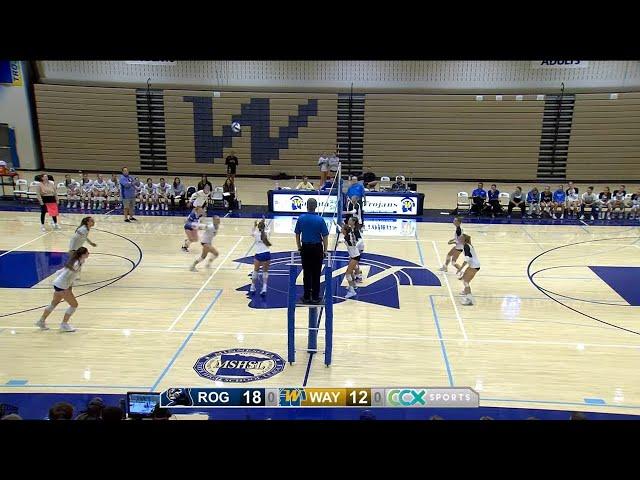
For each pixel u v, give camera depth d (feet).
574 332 36.47
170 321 37.29
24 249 52.54
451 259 47.78
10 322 36.60
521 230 63.77
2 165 74.33
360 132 90.38
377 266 49.67
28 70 88.28
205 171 92.58
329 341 30.89
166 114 90.02
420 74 87.92
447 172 91.20
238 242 56.75
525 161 89.40
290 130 90.53
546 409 27.07
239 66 88.89
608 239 59.72
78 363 31.22
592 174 88.53
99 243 55.47
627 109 84.84
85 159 91.81
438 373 30.71
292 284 30.45
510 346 34.30
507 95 86.94
